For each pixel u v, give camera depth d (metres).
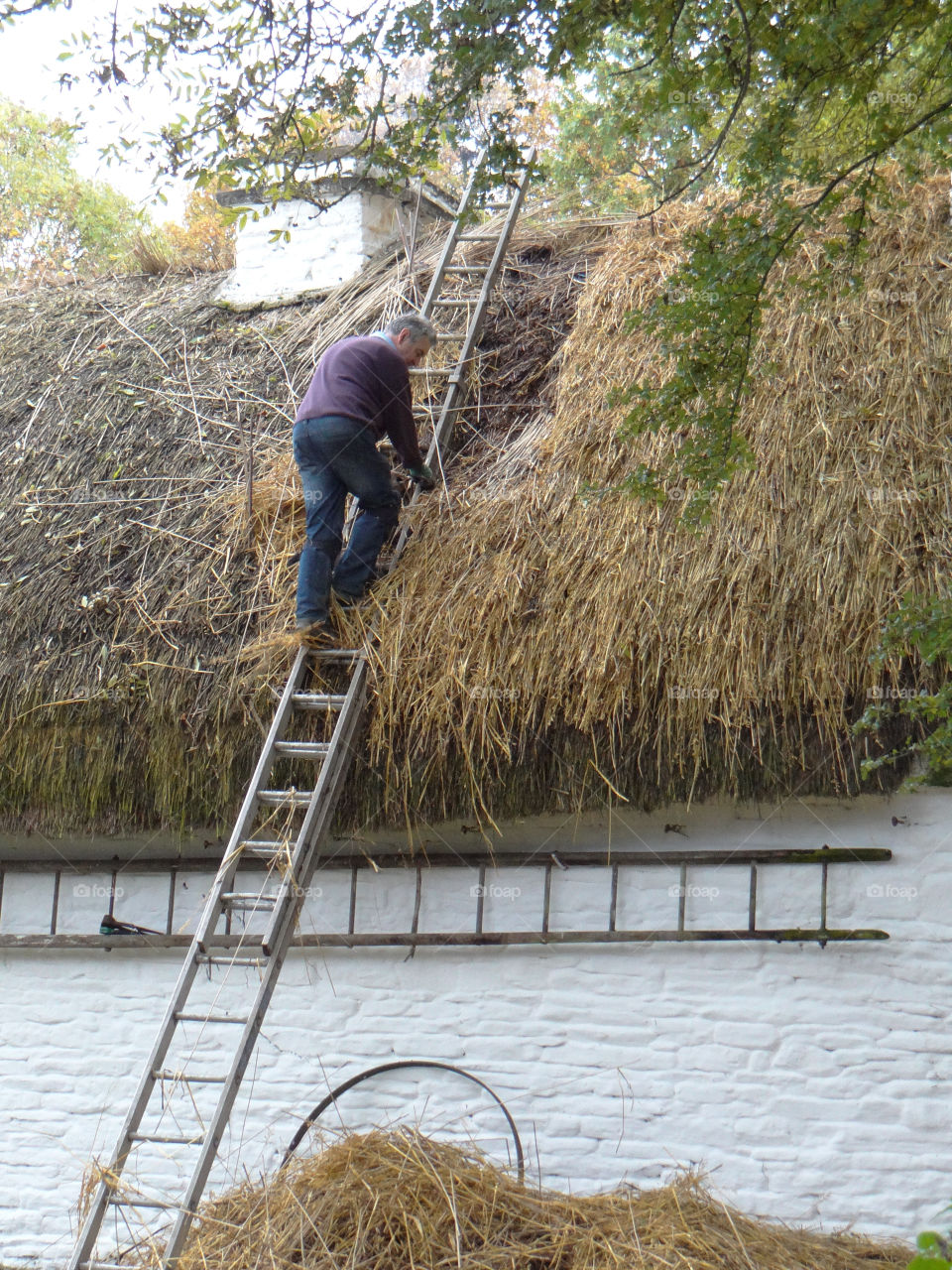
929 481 4.81
